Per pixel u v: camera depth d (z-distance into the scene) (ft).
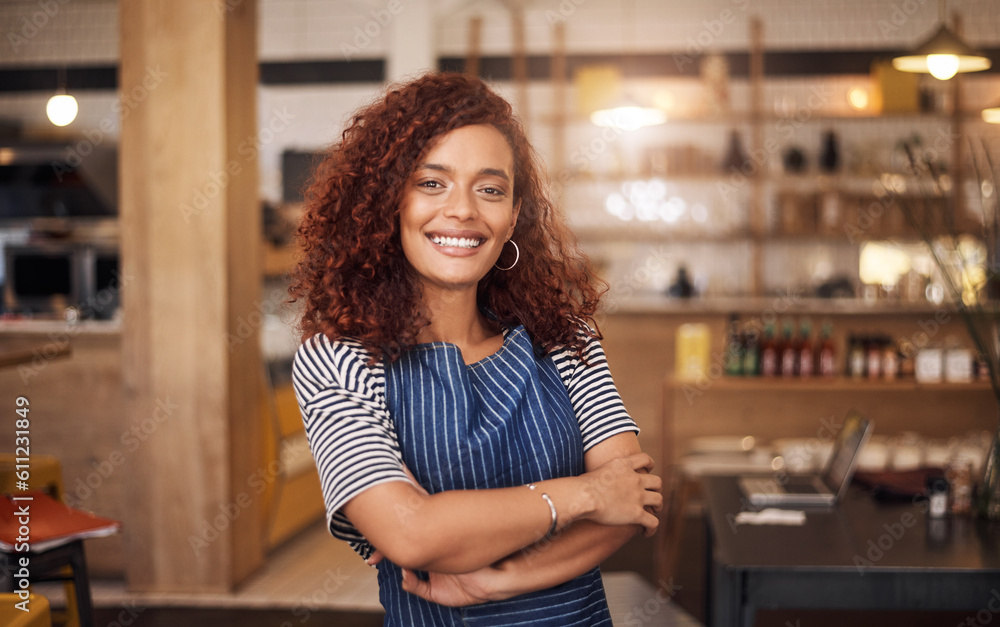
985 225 9.40
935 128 23.24
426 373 3.61
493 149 3.62
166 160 11.93
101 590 12.26
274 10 25.53
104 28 25.63
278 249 15.74
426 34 22.45
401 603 3.63
